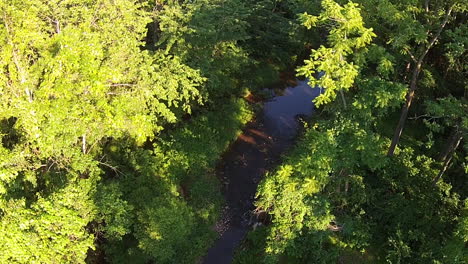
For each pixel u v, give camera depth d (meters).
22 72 18.17
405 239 21.98
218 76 34.59
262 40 42.16
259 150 33.69
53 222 15.45
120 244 23.28
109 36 21.38
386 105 20.23
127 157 26.70
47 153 19.30
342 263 22.67
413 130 31.34
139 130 21.66
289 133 35.78
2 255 14.12
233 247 25.91
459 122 22.95
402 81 29.59
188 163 28.89
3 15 17.56
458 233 18.39
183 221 22.30
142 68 21.98
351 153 20.72
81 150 24.31
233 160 32.53
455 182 25.81
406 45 22.88
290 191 20.89
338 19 18.67
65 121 18.48
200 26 30.36
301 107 39.22
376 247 23.22
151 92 22.12
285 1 45.44
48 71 18.53
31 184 20.42
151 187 24.84
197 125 32.25
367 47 21.50
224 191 29.75
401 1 22.47
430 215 22.47
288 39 42.38
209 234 25.80
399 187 24.73
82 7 21.06
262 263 23.56
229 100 36.56
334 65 18.50
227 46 34.72
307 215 21.97
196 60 31.16
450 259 18.88
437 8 22.36
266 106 39.12
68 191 18.03
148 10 33.06
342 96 20.64
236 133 34.38
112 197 20.58
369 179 25.64
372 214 23.84
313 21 20.00
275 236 22.00
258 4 39.97
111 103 20.55
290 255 23.09
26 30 17.58
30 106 17.52
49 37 20.38
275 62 44.28
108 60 20.98
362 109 20.27
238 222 27.56
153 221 21.28
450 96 22.70
